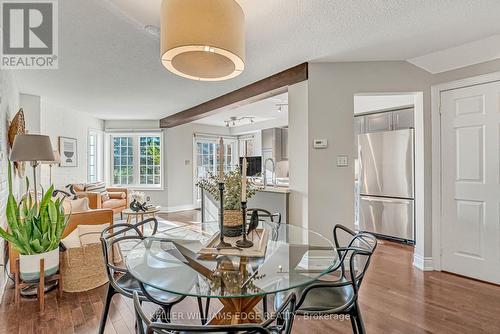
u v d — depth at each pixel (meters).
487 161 2.74
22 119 3.59
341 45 2.65
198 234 2.21
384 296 2.46
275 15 2.10
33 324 2.04
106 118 6.50
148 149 6.89
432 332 1.94
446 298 2.42
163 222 5.64
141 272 1.58
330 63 3.08
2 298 2.41
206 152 7.71
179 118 5.87
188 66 1.73
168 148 6.84
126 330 1.97
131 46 2.61
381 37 2.48
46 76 3.46
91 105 5.12
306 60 3.01
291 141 3.28
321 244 1.95
